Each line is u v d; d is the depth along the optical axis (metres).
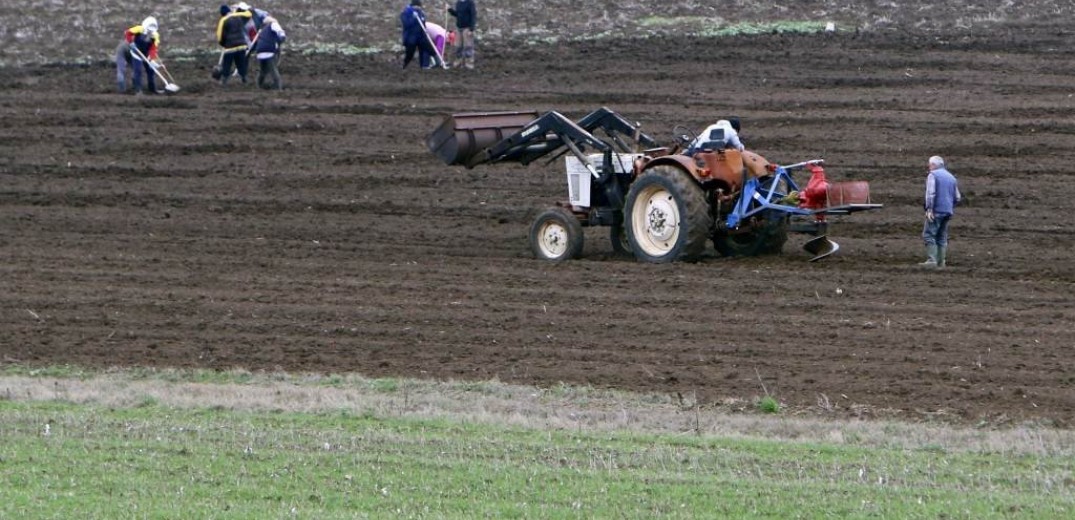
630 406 48.03
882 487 38.44
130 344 57.75
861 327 57.97
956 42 118.44
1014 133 94.31
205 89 114.44
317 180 91.88
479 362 54.19
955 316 59.78
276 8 143.38
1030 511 36.34
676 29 129.50
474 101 107.75
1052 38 118.44
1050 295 63.53
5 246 77.00
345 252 75.56
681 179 66.94
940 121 97.31
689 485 38.28
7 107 108.75
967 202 83.06
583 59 119.69
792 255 72.00
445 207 86.12
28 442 42.50
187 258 74.06
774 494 37.59
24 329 60.00
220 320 61.12
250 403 48.03
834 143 94.25
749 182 66.75
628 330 58.12
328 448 41.97
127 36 112.75
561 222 71.25
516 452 41.72
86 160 96.81
